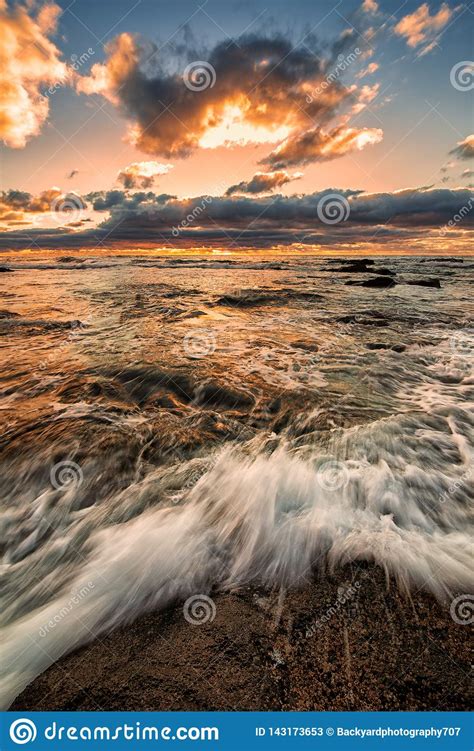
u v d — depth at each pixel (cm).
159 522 281
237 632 197
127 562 248
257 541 258
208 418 448
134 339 799
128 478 334
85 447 378
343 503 293
